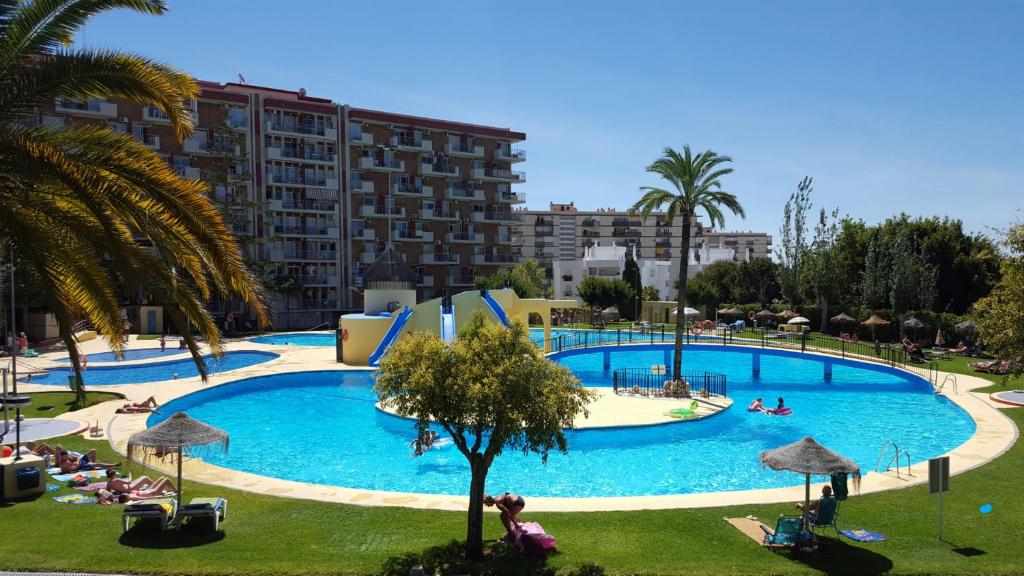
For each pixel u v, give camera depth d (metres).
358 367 37.50
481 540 11.21
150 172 9.02
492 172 85.75
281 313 70.00
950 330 49.00
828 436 24.19
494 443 10.95
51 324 47.75
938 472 12.59
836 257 59.38
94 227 9.56
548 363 11.23
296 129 72.12
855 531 12.79
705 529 12.96
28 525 12.49
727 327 61.72
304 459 20.62
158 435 12.73
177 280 10.09
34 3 8.45
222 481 16.25
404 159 79.88
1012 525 13.16
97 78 8.84
